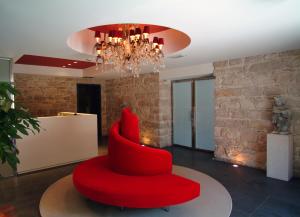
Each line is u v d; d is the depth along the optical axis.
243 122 4.45
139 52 3.44
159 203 2.35
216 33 2.73
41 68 6.36
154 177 2.76
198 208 2.74
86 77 7.43
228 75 4.62
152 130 6.37
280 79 3.90
